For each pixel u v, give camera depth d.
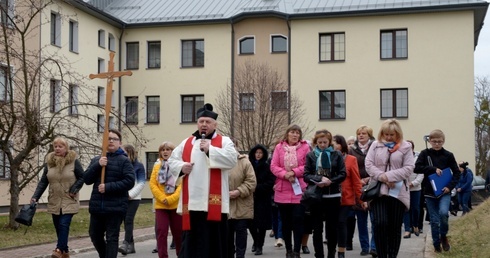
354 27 36.94
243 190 10.81
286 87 37.44
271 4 38.97
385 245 9.43
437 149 11.34
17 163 18.23
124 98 39.88
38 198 10.96
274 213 14.45
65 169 10.77
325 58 37.38
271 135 34.78
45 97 23.25
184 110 39.34
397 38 36.78
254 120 35.47
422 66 36.25
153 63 39.81
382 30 36.81
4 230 17.70
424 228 18.50
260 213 12.46
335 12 36.72
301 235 10.80
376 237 9.46
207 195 7.59
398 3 36.72
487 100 60.22
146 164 39.56
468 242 12.11
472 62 35.75
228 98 36.47
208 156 7.53
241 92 36.00
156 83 39.44
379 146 9.48
